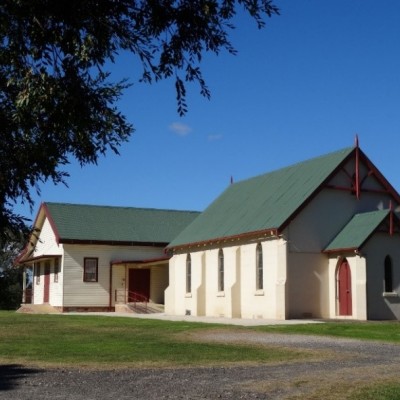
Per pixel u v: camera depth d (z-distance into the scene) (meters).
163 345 20.80
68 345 20.92
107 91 8.30
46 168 8.58
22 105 7.88
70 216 53.53
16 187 8.53
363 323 30.77
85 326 29.98
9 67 7.96
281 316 34.62
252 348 19.84
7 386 12.46
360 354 18.12
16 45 7.73
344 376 13.59
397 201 38.56
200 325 29.98
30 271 65.19
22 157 8.46
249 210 40.50
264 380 13.11
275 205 38.00
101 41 7.89
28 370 14.95
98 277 51.47
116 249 52.31
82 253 51.28
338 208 36.81
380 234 34.88
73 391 11.83
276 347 20.14
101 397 11.15
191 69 8.36
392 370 14.56
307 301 35.25
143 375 14.03
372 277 34.38
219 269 40.75
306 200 35.62
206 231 42.75
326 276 35.91
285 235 35.22
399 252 35.31
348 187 37.22
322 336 24.44
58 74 7.97
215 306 40.50
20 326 30.05
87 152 8.77
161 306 49.97
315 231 35.97
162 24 8.12
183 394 11.47
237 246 39.06
